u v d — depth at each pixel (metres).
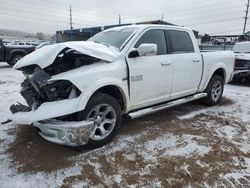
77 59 3.28
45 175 2.70
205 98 5.36
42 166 2.87
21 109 3.27
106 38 4.05
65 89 2.97
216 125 4.26
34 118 2.77
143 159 3.05
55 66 3.13
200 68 4.82
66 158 3.05
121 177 2.68
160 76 3.97
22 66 3.14
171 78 4.20
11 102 5.57
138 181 2.61
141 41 3.77
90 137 3.17
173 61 4.18
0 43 12.93
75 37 20.17
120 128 4.04
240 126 4.23
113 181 2.61
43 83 2.83
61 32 21.12
